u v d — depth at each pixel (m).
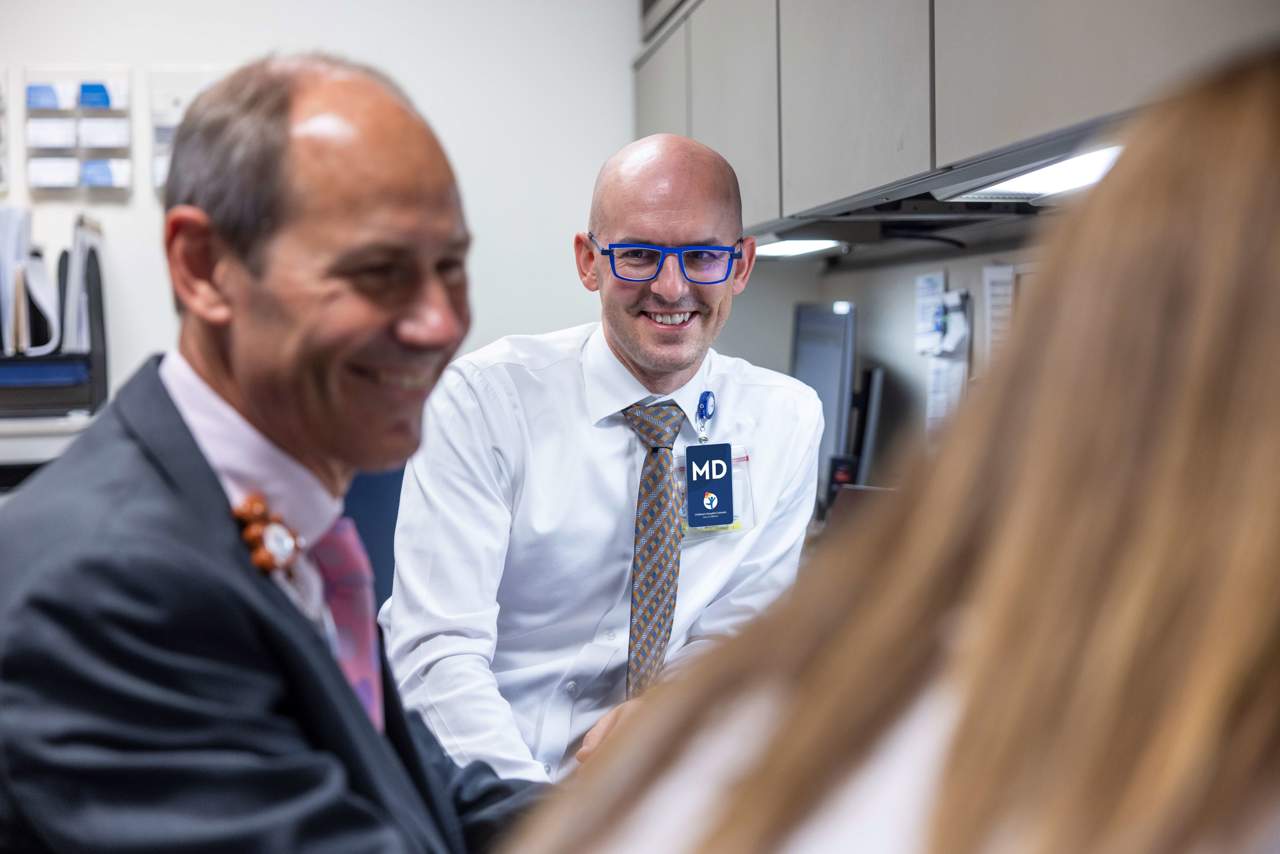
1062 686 0.36
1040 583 0.38
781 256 3.75
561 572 1.72
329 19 3.85
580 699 1.73
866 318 3.55
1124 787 0.34
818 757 0.41
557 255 4.03
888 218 2.61
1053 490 0.39
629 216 1.62
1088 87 1.51
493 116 3.96
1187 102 0.43
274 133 0.67
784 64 2.65
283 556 0.72
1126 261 0.41
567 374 1.77
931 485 0.44
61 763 0.59
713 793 0.42
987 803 0.36
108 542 0.63
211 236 0.69
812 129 2.49
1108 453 0.39
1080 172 1.83
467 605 1.61
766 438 1.87
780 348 3.94
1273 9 1.19
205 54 3.79
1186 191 0.41
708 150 1.68
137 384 0.75
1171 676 0.35
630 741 0.46
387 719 0.89
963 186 2.08
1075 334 0.41
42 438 3.46
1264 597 0.35
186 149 0.71
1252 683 0.34
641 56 3.93
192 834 0.61
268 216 0.67
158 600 0.63
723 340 3.90
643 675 1.67
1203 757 0.33
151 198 3.79
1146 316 0.40
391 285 0.69
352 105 0.69
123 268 3.79
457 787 1.06
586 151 4.03
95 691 0.60
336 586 0.82
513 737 1.47
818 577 0.47
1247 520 0.36
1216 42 1.27
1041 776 0.35
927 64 1.96
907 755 0.40
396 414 0.73
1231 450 0.37
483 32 3.94
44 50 3.71
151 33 3.76
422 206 0.69
